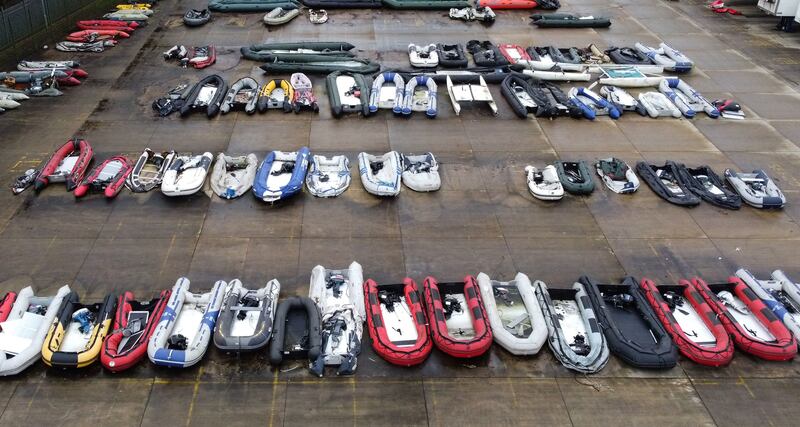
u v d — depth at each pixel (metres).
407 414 12.08
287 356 12.91
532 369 13.10
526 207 18.30
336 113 22.41
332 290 14.55
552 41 30.70
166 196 17.88
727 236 17.39
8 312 13.55
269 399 12.23
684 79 27.09
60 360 12.40
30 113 22.20
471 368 13.07
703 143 22.06
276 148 20.55
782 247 17.05
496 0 34.88
